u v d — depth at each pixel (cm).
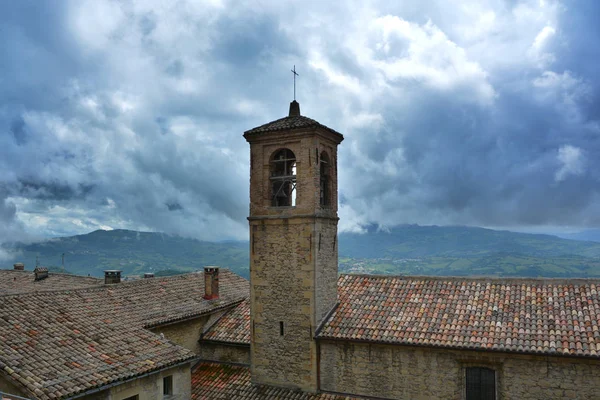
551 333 2155
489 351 2164
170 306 3148
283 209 2714
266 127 2791
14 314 2352
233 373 2948
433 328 2364
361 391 2475
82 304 2745
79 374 2039
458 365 2278
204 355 3189
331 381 2547
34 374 1934
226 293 3697
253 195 2811
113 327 2570
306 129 2656
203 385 2875
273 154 2797
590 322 2167
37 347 2138
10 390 1933
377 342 2388
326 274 2714
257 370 2739
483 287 2578
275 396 2609
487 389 2255
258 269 2766
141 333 2602
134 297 3116
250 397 2645
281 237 2709
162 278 3603
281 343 2677
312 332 2577
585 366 2058
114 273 3731
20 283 4275
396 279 2850
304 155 2677
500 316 2333
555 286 2452
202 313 3195
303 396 2555
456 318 2394
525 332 2195
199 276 3906
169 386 2484
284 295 2683
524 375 2155
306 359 2598
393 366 2405
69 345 2248
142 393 2278
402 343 2327
